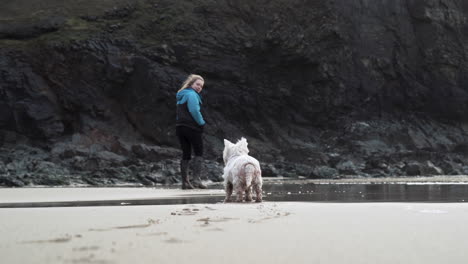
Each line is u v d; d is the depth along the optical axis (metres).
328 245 2.82
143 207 5.91
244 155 7.18
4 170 19.23
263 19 30.25
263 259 2.44
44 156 23.81
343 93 31.09
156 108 27.03
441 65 33.88
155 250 2.67
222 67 29.20
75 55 27.39
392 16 33.41
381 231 3.36
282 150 27.98
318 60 30.19
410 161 25.78
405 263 2.33
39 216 4.76
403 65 33.31
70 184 16.86
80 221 4.22
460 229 3.42
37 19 28.78
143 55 28.11
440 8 33.97
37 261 2.38
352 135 29.80
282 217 4.32
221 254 2.56
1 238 3.15
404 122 32.59
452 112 33.91
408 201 6.51
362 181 16.70
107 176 18.84
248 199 7.04
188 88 11.77
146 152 23.61
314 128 30.70
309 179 20.16
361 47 32.12
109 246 2.79
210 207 5.57
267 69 30.34
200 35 29.41
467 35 34.81
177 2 30.61
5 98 25.73
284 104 30.50
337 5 30.91
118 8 29.94
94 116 26.94
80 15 29.48
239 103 29.30
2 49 26.88
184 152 11.61
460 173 24.89
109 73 27.39
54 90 26.98
